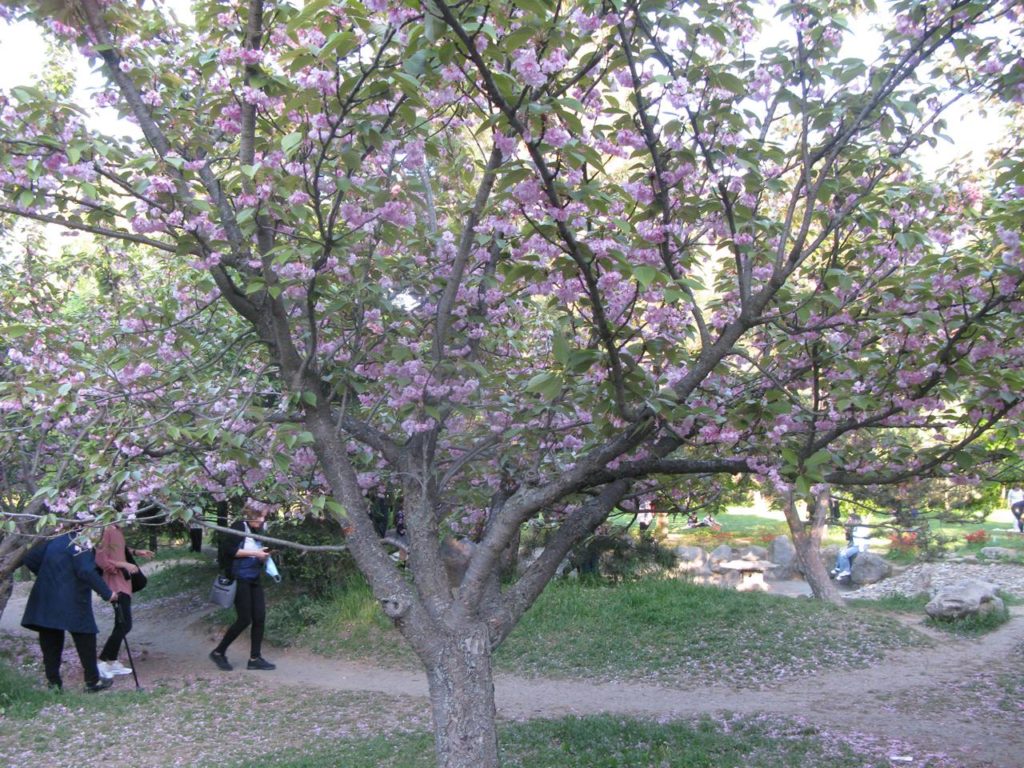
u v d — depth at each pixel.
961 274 4.07
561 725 6.54
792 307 4.17
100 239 7.23
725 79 3.71
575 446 4.92
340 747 6.11
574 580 12.35
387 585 4.00
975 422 4.48
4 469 6.75
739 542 20.20
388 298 4.67
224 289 4.14
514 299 4.96
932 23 3.95
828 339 4.61
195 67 4.59
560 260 3.60
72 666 8.89
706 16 3.83
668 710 7.34
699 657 9.05
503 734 6.38
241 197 3.84
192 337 4.74
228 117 4.09
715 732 6.34
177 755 5.95
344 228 4.11
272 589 11.80
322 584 11.37
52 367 4.89
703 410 3.96
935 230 4.46
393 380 4.34
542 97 3.42
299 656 9.76
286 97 3.93
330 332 4.80
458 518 6.03
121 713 6.93
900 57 4.20
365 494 5.82
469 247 4.36
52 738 6.24
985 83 4.08
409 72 3.26
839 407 4.20
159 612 12.84
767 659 8.87
